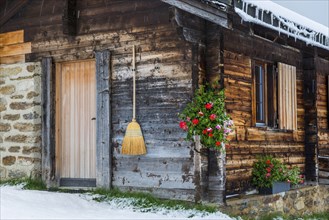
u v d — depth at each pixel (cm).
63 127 984
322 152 1238
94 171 952
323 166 1187
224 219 771
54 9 980
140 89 886
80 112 970
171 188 849
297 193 1056
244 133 962
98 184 914
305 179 1169
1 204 707
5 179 1011
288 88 1091
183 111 832
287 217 991
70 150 977
